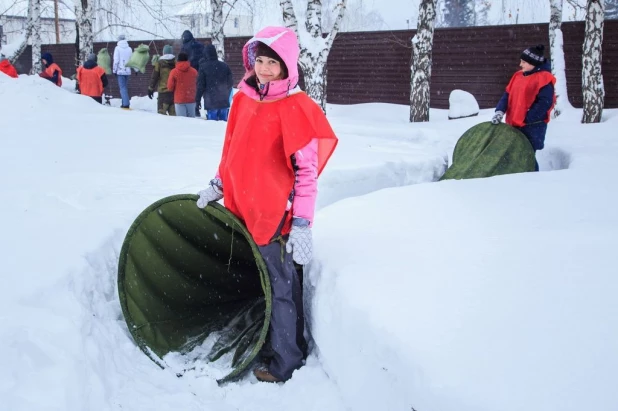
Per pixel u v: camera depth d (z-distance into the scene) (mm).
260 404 2812
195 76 12055
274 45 2684
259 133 2822
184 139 7773
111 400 2656
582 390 1888
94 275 3398
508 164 6086
